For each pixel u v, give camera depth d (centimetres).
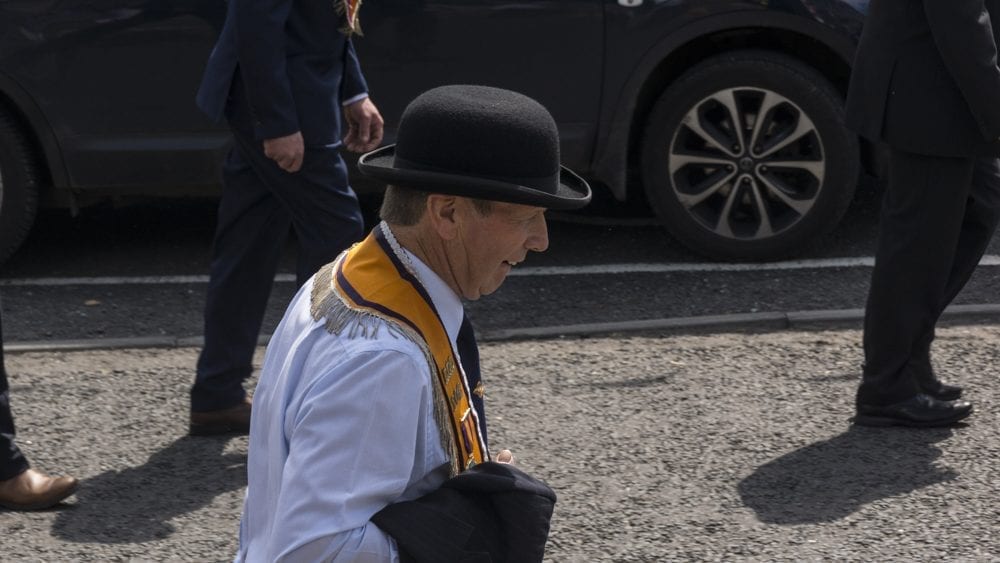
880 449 577
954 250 572
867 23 569
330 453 218
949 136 542
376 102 784
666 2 776
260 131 536
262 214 582
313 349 229
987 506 527
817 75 792
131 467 576
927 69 541
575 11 776
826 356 686
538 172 227
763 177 812
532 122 226
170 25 773
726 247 824
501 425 609
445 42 777
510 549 226
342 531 216
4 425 530
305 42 543
